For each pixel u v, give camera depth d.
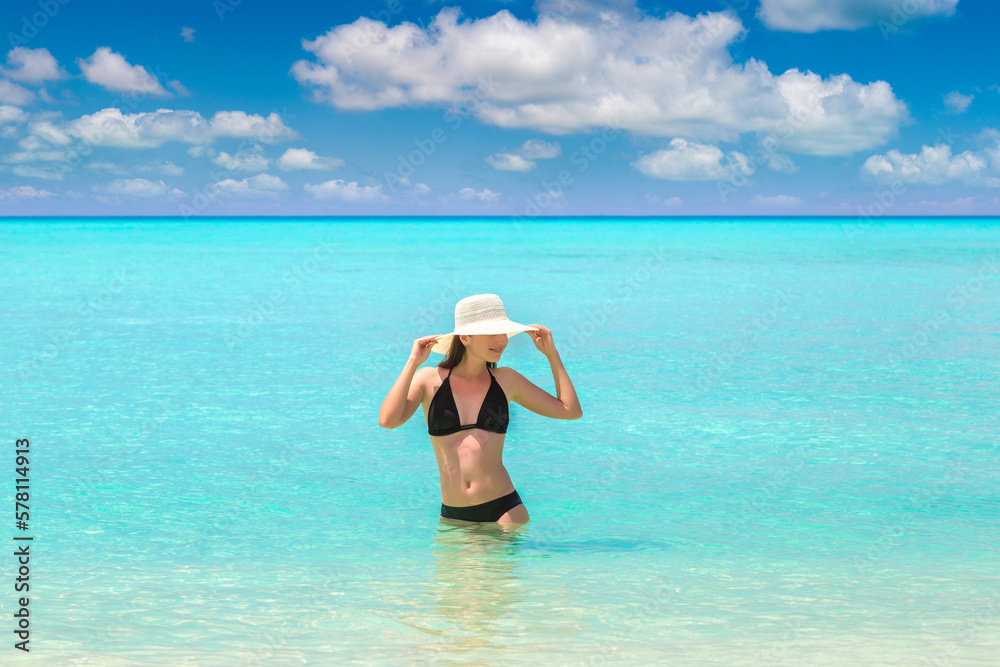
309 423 10.16
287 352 15.68
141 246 61.06
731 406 11.13
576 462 8.48
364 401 11.45
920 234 88.81
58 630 4.45
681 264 42.00
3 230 110.06
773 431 9.74
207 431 9.71
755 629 4.50
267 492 7.36
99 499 7.11
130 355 15.23
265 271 37.00
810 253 51.78
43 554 5.73
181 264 41.28
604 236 90.50
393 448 9.04
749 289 28.75
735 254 51.41
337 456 8.67
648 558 5.68
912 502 7.07
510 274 35.88
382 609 4.76
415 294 26.98
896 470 8.09
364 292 27.61
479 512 6.18
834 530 6.32
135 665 4.01
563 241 75.62
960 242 67.31
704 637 4.39
